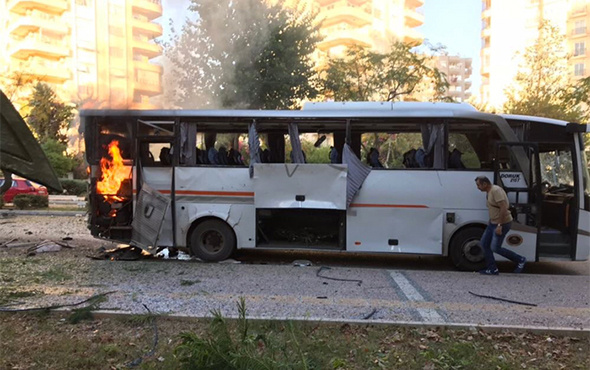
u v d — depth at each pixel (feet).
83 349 13.29
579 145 25.48
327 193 25.90
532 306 18.13
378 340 14.33
